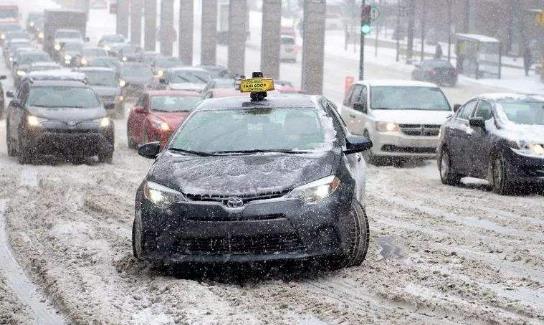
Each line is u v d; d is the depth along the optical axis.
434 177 35.81
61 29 136.62
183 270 15.30
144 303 13.49
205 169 15.44
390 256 17.30
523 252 17.91
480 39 110.19
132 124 44.31
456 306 13.05
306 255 14.55
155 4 161.75
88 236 19.55
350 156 17.11
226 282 15.03
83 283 14.87
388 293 13.95
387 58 146.88
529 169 28.28
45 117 36.34
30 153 36.38
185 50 131.38
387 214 23.89
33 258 17.09
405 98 41.12
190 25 131.12
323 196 14.85
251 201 14.51
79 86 39.09
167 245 14.69
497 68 110.44
